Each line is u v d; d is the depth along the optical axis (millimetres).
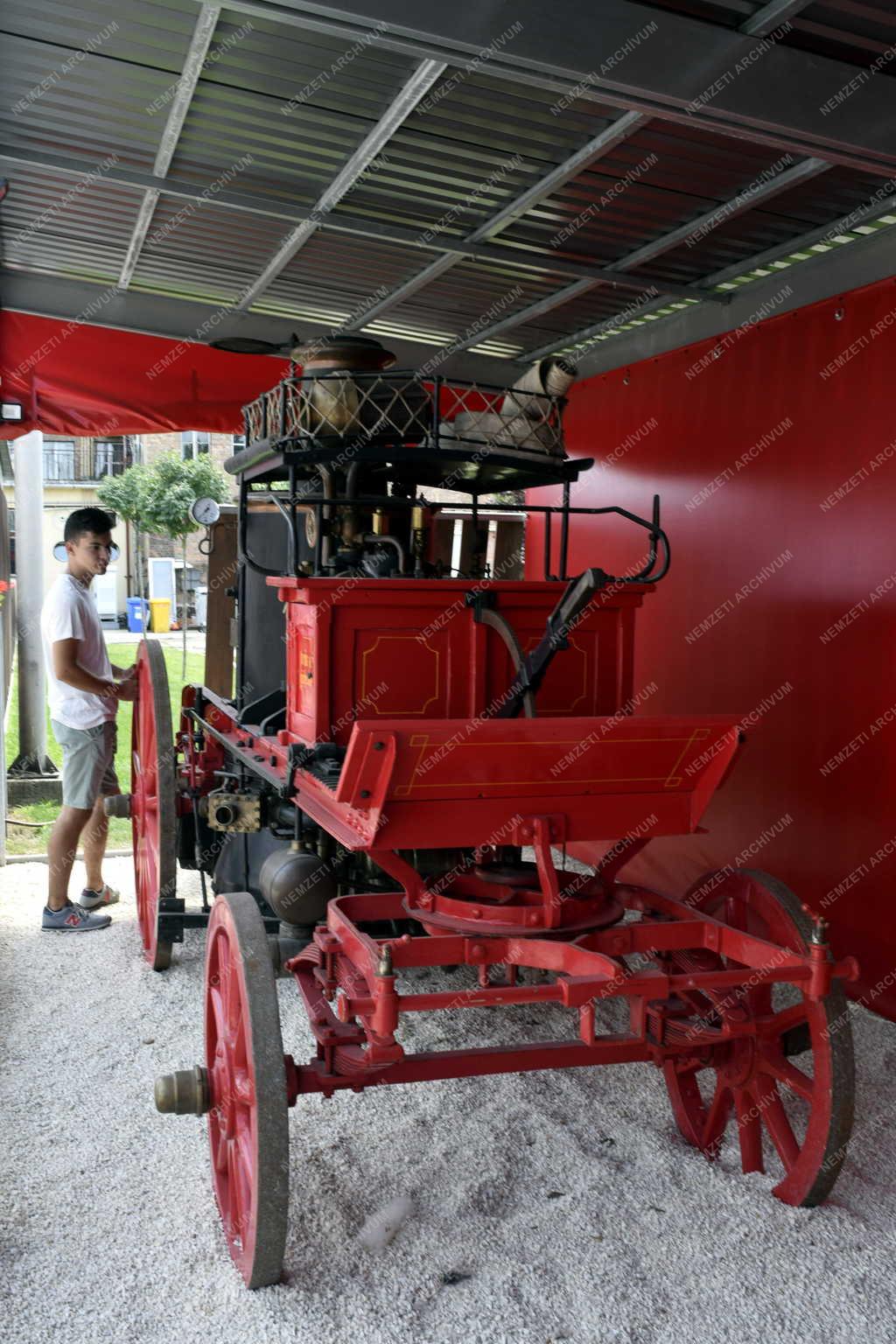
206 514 4273
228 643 5332
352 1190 2842
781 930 2818
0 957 4410
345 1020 2436
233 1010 2559
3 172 4105
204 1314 2340
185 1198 2785
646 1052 2680
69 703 4543
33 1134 3062
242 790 4211
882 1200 2834
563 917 2730
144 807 4430
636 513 5562
